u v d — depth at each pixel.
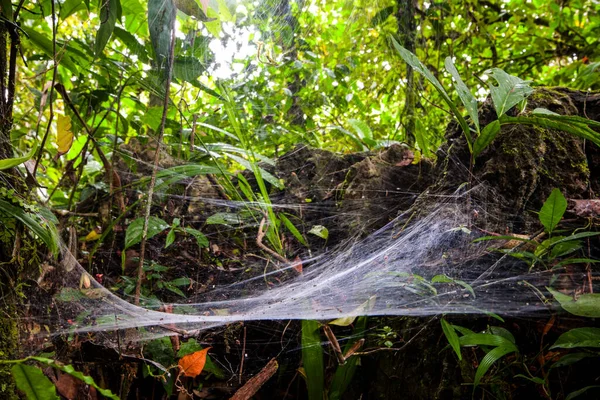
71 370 0.73
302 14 3.02
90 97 1.93
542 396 1.10
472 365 1.17
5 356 1.01
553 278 1.16
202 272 1.68
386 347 1.28
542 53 3.44
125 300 1.39
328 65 3.25
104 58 1.68
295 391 1.44
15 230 1.12
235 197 1.92
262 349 1.50
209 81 2.46
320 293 1.45
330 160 2.07
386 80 3.25
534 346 1.15
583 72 2.29
